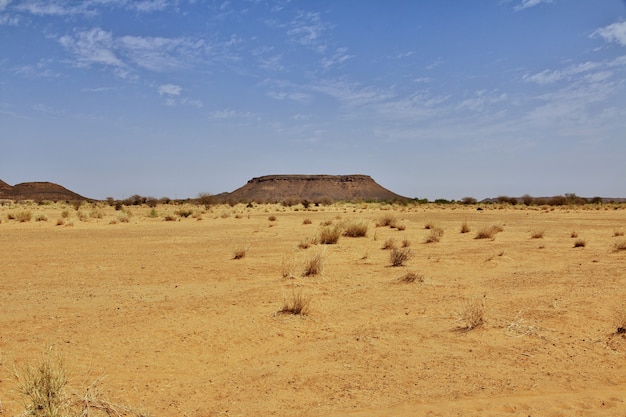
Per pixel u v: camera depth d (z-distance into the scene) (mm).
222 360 7695
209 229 32469
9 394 6180
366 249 21359
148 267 16625
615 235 26953
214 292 12500
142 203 96188
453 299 11438
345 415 5652
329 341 8492
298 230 31359
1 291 12688
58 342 8422
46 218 39500
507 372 6969
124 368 7293
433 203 97750
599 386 6504
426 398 6109
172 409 5934
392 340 8445
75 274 15266
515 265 16594
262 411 5848
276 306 10883
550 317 9688
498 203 89250
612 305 10578
